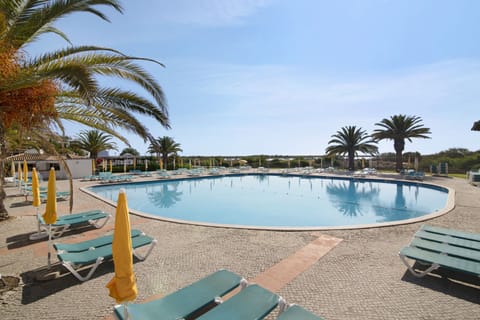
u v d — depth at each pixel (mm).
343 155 30703
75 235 5883
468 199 10070
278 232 5996
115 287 1728
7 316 2773
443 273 3791
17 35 4145
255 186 19266
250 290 2643
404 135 25281
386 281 3570
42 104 4473
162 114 5609
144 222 6957
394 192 15781
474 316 2770
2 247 5059
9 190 13602
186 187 18766
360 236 5645
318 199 14180
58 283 3535
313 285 3473
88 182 18219
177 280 3656
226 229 6266
